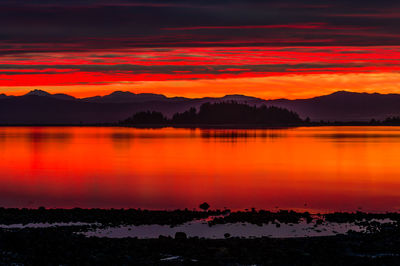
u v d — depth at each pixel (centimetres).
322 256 2988
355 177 8162
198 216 4384
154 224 3981
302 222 4088
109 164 10462
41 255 2970
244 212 4525
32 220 4078
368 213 4591
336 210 5081
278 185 7138
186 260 2903
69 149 15388
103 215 4306
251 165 10256
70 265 2789
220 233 3684
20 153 13688
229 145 17588
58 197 6034
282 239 3441
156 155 13000
